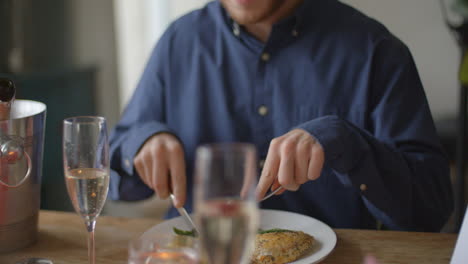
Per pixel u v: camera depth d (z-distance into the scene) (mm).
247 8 1277
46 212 1159
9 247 944
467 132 2611
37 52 3096
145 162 1127
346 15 1388
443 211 1237
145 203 3457
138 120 1470
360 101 1339
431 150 1257
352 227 1329
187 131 1473
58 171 3043
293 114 1376
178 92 1487
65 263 895
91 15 3439
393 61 1331
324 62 1358
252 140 1414
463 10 2646
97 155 803
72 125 794
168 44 1491
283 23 1343
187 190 1445
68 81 3168
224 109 1423
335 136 978
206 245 580
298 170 934
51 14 3137
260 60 1388
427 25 2988
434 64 3043
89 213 810
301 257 860
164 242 632
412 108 1299
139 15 3801
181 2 3811
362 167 1076
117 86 3723
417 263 853
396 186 1138
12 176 906
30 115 919
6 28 2971
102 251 940
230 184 563
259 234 919
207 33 1465
